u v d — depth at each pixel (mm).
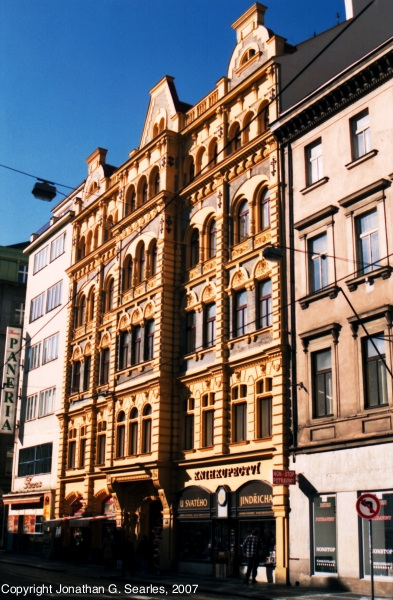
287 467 27562
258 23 34719
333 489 25328
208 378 33312
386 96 26422
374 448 24047
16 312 69938
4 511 55594
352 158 27594
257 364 30375
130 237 42094
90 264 47781
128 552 31281
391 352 24156
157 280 37688
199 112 38250
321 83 33438
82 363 46500
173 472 34531
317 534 25938
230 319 32750
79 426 45219
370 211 26328
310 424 26984
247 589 24875
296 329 28641
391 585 22484
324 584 24953
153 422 35438
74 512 43469
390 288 24719
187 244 37469
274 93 32125
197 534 32438
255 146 32688
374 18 33469
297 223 29438
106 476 40500
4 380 55844
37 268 57688
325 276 27938
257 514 28781
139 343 39250
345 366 25984
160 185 39156
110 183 47438
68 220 52656
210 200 35906
